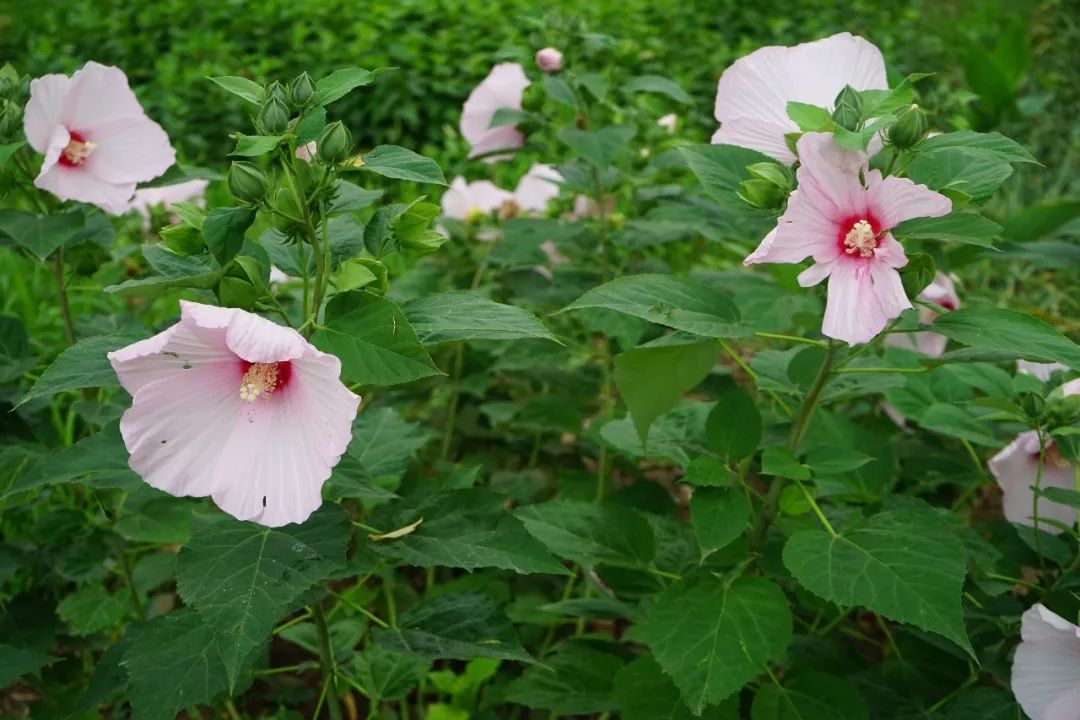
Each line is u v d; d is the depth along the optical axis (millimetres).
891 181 755
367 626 1255
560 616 1319
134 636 945
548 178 1565
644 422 999
